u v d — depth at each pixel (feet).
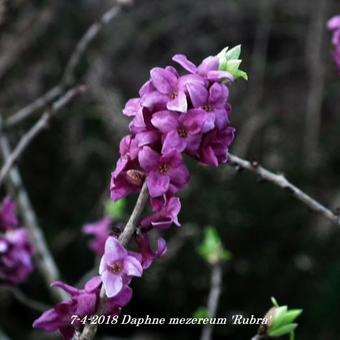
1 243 1.68
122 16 3.44
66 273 3.05
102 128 3.19
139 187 1.06
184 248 2.96
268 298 3.05
